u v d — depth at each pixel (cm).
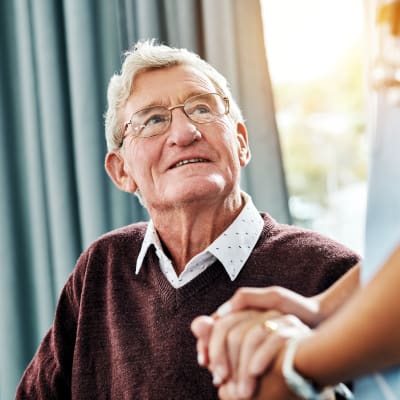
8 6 204
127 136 134
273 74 202
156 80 131
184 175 123
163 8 193
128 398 121
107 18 199
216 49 185
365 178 202
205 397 116
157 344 121
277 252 122
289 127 207
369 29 87
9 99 206
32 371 144
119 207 198
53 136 198
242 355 67
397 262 52
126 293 133
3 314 202
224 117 130
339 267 116
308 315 75
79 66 195
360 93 200
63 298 146
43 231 204
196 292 122
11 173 205
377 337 53
